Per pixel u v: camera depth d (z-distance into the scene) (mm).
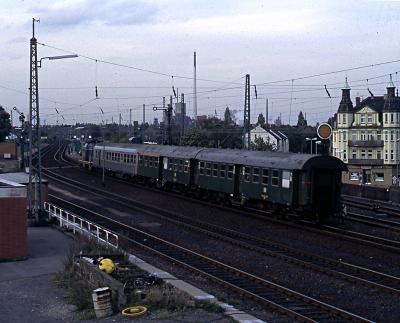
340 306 16125
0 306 16312
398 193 41344
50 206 35219
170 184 50344
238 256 23594
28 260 22969
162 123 87375
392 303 16359
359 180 86562
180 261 22438
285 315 15281
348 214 35625
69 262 20359
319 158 31031
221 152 41375
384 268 21188
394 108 83875
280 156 33875
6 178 38125
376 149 85375
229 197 40188
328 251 24531
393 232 29344
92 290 16516
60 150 143750
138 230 30562
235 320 14219
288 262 22219
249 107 45531
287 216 33406
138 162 56031
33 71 33375
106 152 66125
